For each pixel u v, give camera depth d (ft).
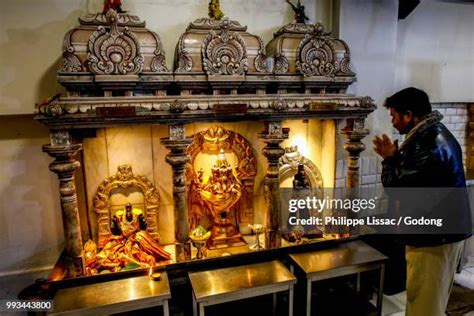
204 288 5.79
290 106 6.51
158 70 6.16
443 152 5.38
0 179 6.64
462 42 9.68
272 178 6.84
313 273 6.26
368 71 8.31
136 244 6.59
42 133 6.75
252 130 7.78
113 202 7.02
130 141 7.03
